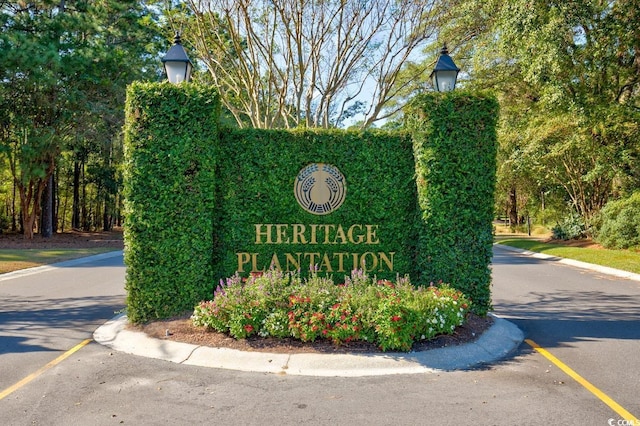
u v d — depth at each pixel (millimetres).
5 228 35750
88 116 25375
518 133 23703
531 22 17094
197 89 7910
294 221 8594
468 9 15734
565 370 5660
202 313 6852
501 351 6438
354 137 8641
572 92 19891
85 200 43594
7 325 8156
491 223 8031
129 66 26562
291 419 4309
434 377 5398
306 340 6230
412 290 7070
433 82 8461
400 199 8602
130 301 7570
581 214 28219
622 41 18500
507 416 4355
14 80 22578
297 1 12445
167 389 5059
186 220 7715
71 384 5215
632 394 4895
